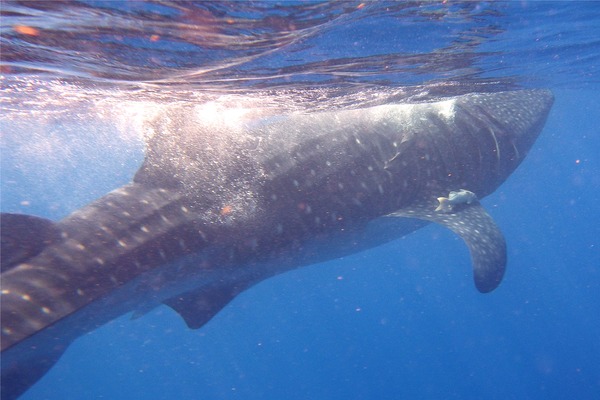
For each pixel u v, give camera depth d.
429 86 11.45
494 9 7.70
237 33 6.72
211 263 7.79
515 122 11.29
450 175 10.19
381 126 9.48
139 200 7.20
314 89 10.12
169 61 7.91
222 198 7.71
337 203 8.80
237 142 8.10
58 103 13.45
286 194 8.27
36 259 6.17
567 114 41.44
